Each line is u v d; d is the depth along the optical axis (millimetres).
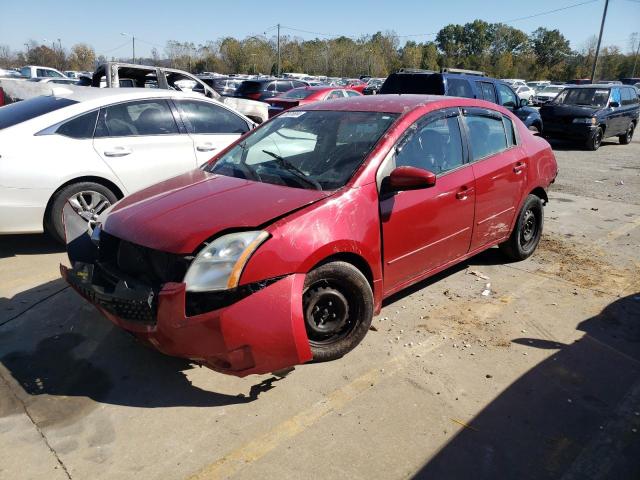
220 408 2965
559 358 3506
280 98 15250
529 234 5289
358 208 3260
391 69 83250
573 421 2889
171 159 5820
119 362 3404
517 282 4754
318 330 3256
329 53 76438
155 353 3504
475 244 4453
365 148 3562
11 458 2578
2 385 3154
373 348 3582
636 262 5352
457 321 3988
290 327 2816
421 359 3461
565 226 6684
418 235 3734
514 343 3688
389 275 3598
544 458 2619
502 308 4219
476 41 107125
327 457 2607
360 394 3092
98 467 2531
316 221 3033
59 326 3854
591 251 5688
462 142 4215
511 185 4680
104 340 3666
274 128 4230
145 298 2816
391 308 4188
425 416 2908
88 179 5332
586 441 2738
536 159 5051
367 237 3283
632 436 2779
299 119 4176
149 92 5902
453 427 2824
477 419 2889
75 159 5180
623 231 6508
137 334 2881
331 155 3617
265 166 3730
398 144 3627
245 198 3195
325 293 3188
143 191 3672
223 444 2691
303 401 3025
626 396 3113
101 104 5469
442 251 4062
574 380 3264
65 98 5535
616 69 83562
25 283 4605
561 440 2744
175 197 3338
